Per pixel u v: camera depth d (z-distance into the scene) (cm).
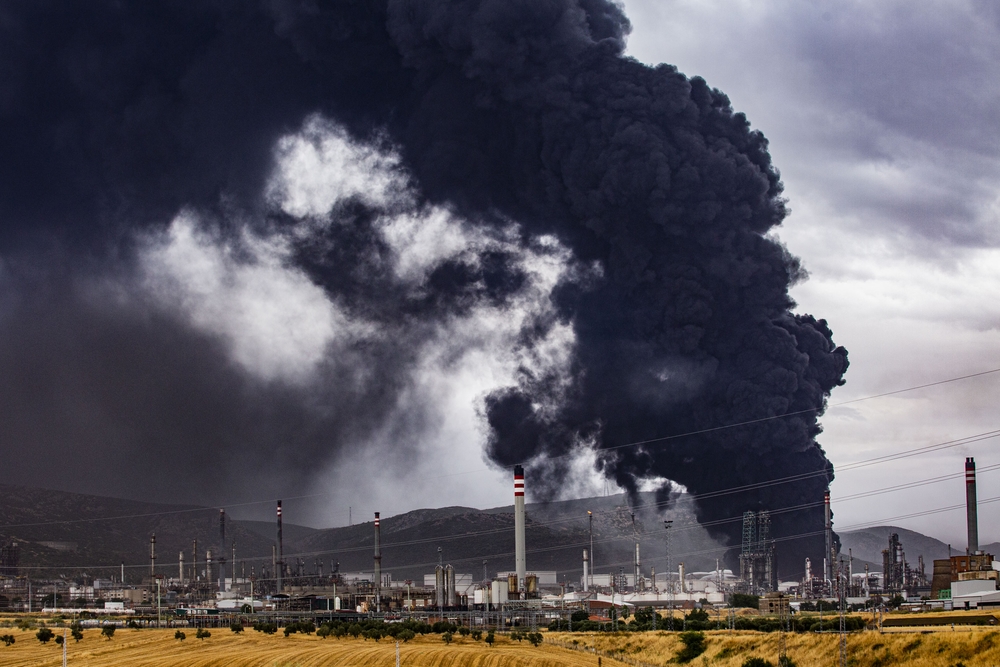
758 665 14038
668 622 19112
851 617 16600
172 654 15338
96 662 14462
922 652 12875
